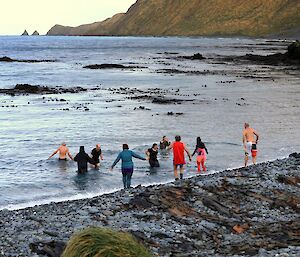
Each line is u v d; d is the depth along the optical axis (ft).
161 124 123.44
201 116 136.98
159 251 39.24
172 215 49.08
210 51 614.34
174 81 245.86
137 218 48.03
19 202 62.69
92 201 53.57
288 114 141.49
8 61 384.47
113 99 175.22
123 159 66.08
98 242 16.35
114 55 523.29
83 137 106.52
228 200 54.70
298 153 85.76
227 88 213.87
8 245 40.57
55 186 70.38
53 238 42.09
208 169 80.28
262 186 60.18
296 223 47.67
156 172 78.33
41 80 245.24
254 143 81.87
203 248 40.78
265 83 235.40
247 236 43.83
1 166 81.61
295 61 383.86
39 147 96.78
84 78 260.01
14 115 137.39
